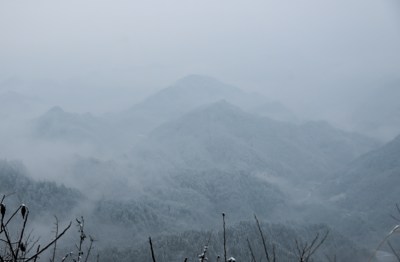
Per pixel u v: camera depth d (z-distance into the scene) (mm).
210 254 50688
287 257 46438
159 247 57219
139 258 56312
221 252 51562
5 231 3352
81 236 5148
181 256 54125
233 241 55156
